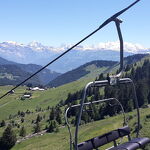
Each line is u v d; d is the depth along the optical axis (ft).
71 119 451.53
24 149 504.02
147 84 607.37
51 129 582.35
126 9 37.29
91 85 40.06
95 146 46.06
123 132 52.47
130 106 512.63
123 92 536.01
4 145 524.52
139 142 47.11
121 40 40.42
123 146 45.24
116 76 42.24
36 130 599.16
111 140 49.73
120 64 41.98
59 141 498.69
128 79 46.85
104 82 41.73
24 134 586.04
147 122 327.67
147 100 565.53
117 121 431.02
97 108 509.76
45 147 482.69
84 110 45.88
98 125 404.98
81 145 44.04
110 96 517.14
